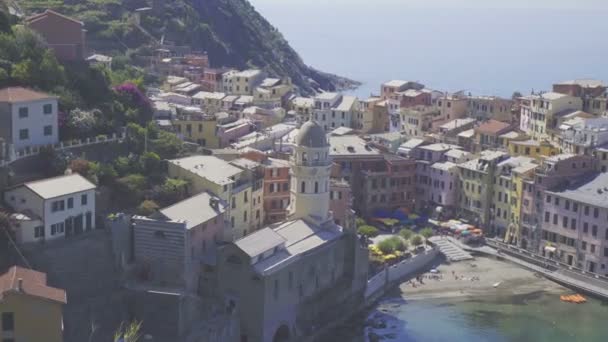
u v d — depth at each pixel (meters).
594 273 183.62
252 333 141.25
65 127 162.25
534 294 177.88
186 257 140.38
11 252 128.62
